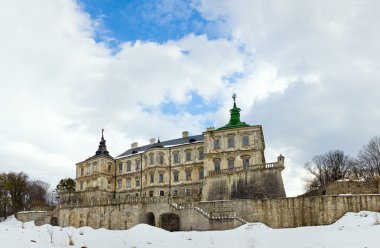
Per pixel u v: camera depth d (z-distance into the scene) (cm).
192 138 10681
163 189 10169
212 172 8656
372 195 5950
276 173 7894
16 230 3753
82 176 11638
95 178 11275
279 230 4947
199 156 9975
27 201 14262
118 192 11269
